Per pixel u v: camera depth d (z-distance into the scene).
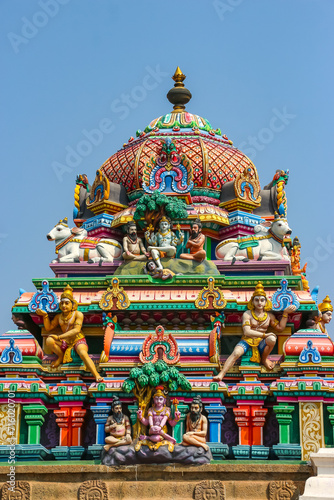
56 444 22.47
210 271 24.03
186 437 20.72
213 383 21.86
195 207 26.39
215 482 20.28
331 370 22.09
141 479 20.48
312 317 24.08
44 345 23.81
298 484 20.16
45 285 23.77
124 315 23.45
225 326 23.59
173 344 22.02
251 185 26.97
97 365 23.05
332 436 21.64
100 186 27.05
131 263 24.27
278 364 22.70
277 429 22.12
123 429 21.25
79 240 25.56
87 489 20.44
